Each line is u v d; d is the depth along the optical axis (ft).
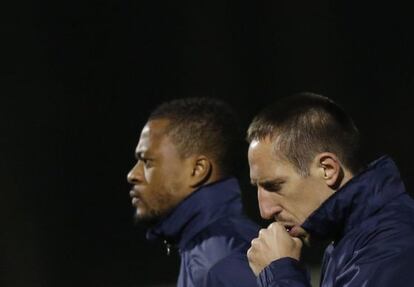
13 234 75.25
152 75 81.71
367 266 22.45
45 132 78.28
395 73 82.53
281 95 83.35
